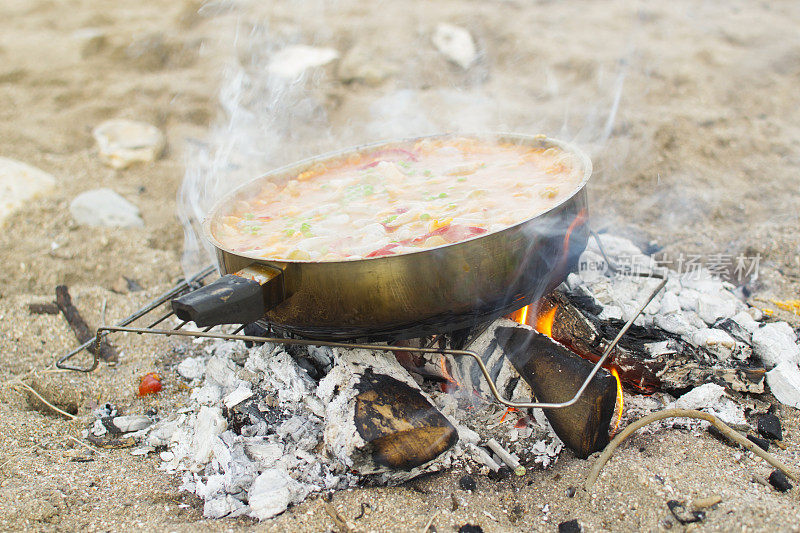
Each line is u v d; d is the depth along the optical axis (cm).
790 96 158
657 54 183
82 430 100
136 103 176
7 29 220
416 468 92
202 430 96
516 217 93
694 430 95
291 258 91
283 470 92
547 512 90
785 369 97
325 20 216
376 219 97
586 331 98
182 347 110
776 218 126
